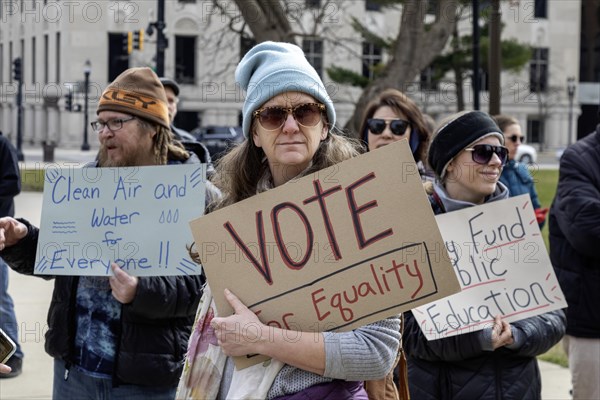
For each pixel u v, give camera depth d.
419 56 16.66
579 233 6.03
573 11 61.81
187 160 5.42
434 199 5.12
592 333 6.18
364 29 27.70
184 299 4.78
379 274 3.44
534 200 8.90
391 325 3.53
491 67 16.69
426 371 4.86
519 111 64.00
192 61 48.22
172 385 4.95
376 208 3.46
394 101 6.90
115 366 4.87
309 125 3.54
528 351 4.79
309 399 3.40
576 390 6.32
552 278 4.84
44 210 4.79
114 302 4.90
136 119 5.14
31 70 52.19
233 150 3.84
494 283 4.82
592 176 6.20
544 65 58.94
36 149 56.34
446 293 3.42
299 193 3.49
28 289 12.33
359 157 3.48
